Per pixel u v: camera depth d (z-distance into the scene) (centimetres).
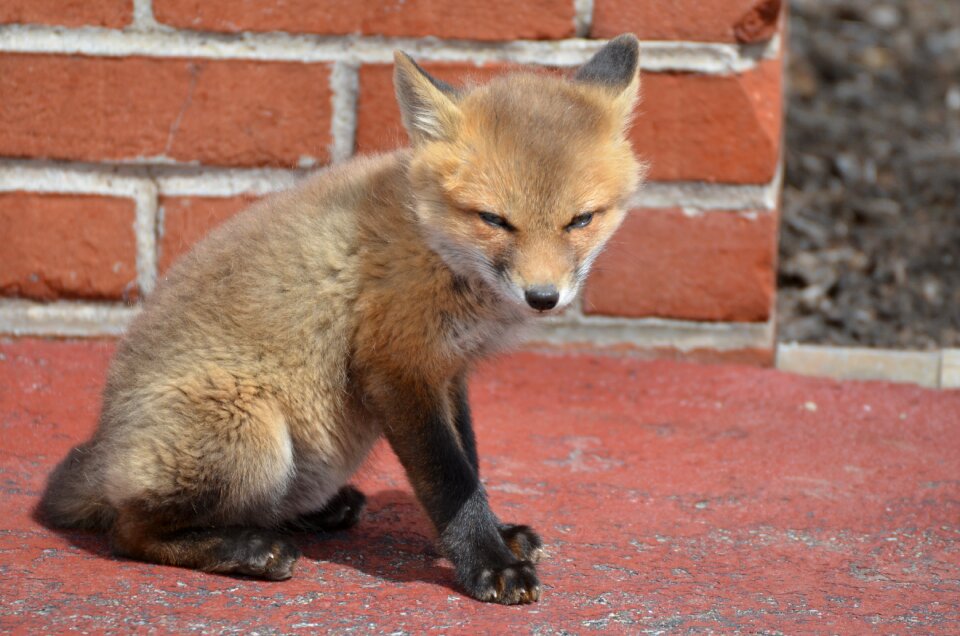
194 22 973
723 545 693
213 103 985
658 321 1032
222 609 565
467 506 632
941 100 1691
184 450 614
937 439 898
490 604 595
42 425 826
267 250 649
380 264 635
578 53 996
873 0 1958
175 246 1002
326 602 584
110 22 969
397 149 762
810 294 1243
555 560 658
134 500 617
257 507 652
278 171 1002
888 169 1489
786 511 752
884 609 604
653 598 608
